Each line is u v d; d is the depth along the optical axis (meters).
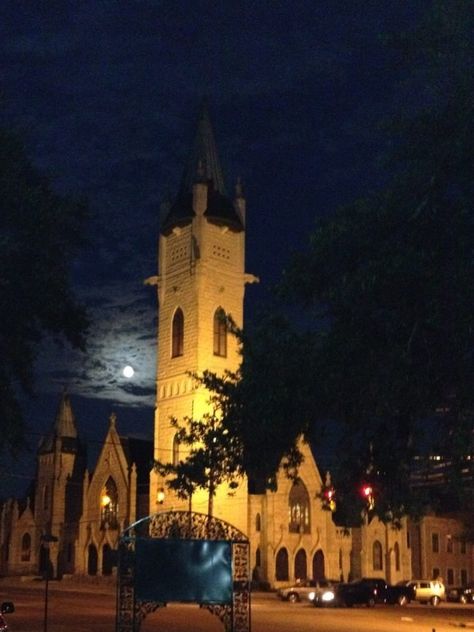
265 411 18.50
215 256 88.00
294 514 86.19
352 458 19.33
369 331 16.48
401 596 63.00
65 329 22.17
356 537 90.44
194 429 27.55
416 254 15.54
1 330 20.48
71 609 45.62
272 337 19.12
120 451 94.25
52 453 102.94
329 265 17.30
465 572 101.19
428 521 97.31
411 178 16.52
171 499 82.19
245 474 24.42
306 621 41.81
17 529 103.19
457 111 15.98
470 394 16.16
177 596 21.58
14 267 19.73
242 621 22.19
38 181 21.52
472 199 15.87
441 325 15.76
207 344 85.38
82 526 95.31
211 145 92.94
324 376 17.22
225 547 22.05
